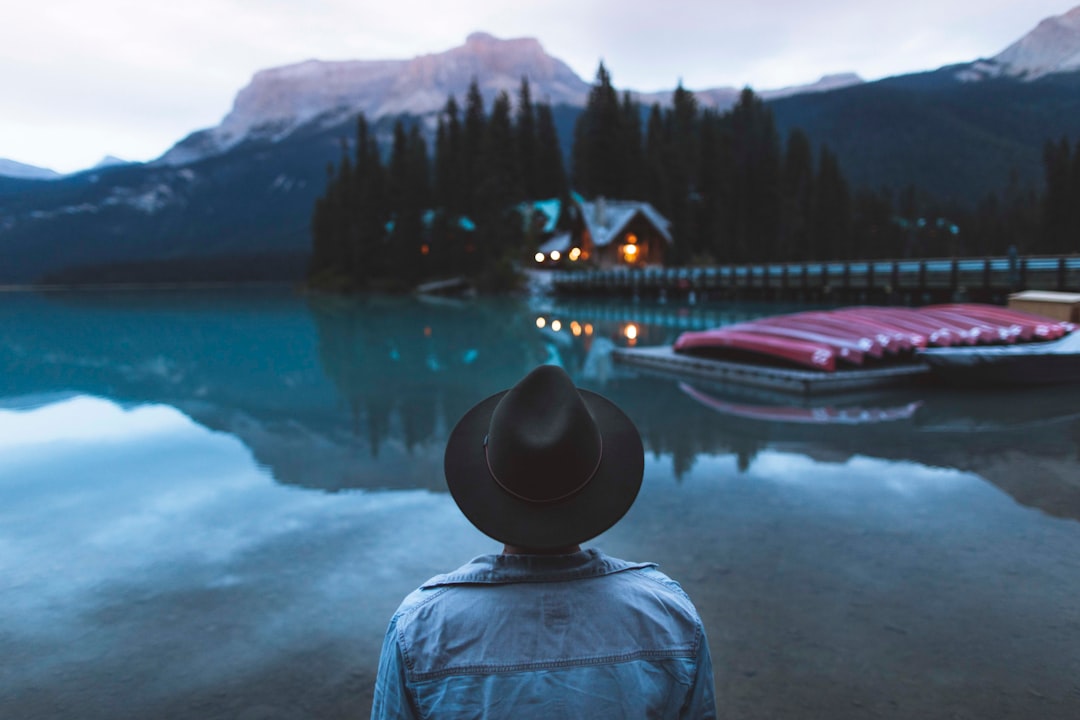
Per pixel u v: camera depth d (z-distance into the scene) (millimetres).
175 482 5746
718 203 79000
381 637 3139
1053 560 3764
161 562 4074
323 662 2943
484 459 1051
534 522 958
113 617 3395
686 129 89688
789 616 3189
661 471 5691
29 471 6160
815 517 4531
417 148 73312
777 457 6074
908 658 2816
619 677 932
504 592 980
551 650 934
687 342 12469
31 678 2871
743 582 3561
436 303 43188
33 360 14805
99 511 5043
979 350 9352
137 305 42469
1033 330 10859
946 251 130000
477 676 923
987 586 3467
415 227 67500
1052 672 2693
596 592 985
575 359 13859
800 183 105000
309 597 3555
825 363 9633
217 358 14797
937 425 7207
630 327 22109
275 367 13188
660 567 3760
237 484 5633
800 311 27156
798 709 2480
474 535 4363
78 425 8203
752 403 8711
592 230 58188
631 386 10141
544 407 986
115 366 13664
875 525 4367
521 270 57250
